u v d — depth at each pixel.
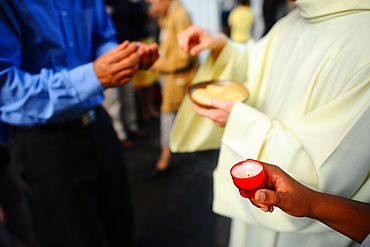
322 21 0.66
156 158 2.35
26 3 0.83
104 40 1.11
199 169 2.18
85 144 1.04
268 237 0.80
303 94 0.67
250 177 0.49
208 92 0.86
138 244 1.61
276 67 0.80
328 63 0.62
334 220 0.53
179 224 1.72
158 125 2.87
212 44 0.97
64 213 1.06
